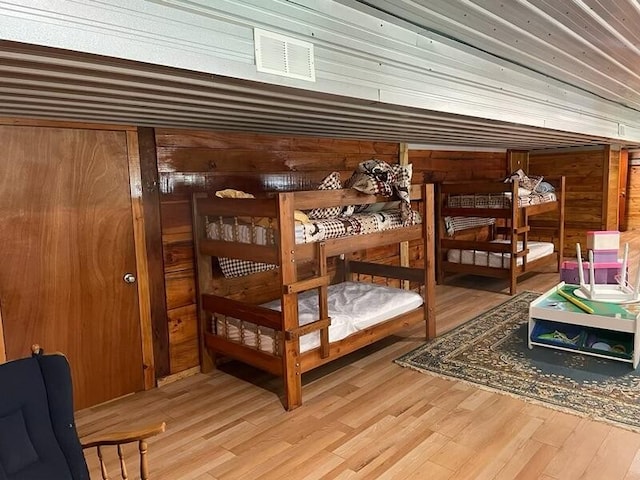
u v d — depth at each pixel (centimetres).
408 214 368
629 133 605
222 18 171
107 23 143
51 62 151
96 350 304
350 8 217
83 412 296
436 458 231
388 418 273
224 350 335
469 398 292
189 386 332
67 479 154
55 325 286
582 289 381
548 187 635
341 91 216
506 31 251
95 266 300
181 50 160
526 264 563
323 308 306
